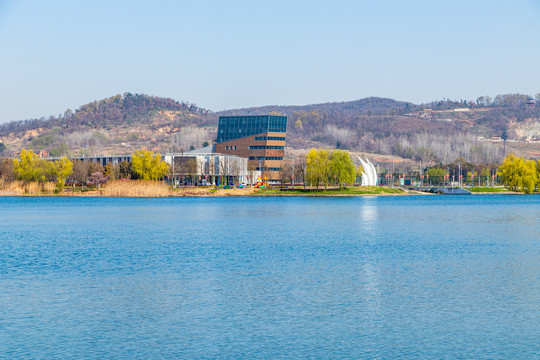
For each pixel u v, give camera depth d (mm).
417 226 122000
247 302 50219
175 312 47125
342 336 40875
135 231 111750
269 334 41344
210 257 76000
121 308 48344
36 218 145625
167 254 78875
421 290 54875
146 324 43781
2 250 83875
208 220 137750
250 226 122188
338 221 134875
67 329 42688
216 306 48938
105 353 37656
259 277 61406
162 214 158500
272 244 90188
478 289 55125
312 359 36500
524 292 53750
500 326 42938
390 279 60250
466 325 43250
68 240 96688
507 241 94062
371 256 76625
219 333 41594
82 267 68312
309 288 55875
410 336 40812
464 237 100500
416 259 74000
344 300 50875
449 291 54312
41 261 73125
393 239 97375
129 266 68812
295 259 74062
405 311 47219
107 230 114062
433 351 37781
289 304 49531
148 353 37625
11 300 51312
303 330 42281
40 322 44469
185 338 40531
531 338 40188
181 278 61000
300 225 124312
